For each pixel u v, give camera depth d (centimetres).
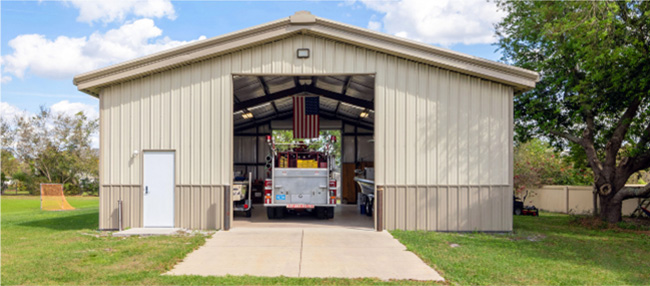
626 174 1542
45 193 2369
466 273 742
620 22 1341
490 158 1186
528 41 1673
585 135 1595
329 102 2041
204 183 1183
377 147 1181
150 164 1195
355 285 668
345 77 1509
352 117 2242
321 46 1193
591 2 1298
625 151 1706
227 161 1180
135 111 1203
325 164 1445
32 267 757
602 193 1538
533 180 2394
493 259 853
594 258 899
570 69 1566
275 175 1416
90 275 709
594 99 1443
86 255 855
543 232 1252
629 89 1414
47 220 1514
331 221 1377
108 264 782
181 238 1036
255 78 1505
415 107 1189
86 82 1177
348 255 873
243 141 2267
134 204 1192
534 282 700
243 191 1573
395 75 1193
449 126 1188
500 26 1802
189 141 1192
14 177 4141
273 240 1024
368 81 1503
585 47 1337
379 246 962
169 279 687
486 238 1091
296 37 1195
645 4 1342
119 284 663
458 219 1177
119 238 1050
